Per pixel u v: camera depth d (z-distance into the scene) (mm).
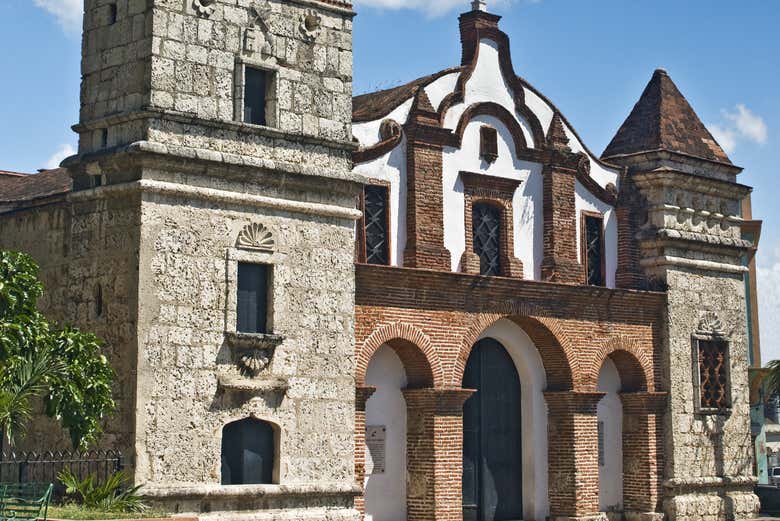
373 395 35906
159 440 29141
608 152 44188
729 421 43750
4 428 27391
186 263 30016
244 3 31672
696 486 42125
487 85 39031
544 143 40094
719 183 44094
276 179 31578
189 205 30203
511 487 39250
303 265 31984
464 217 37812
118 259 29922
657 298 42062
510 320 38906
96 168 30500
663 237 42000
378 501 35750
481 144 38562
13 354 27125
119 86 30672
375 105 37938
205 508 29688
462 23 39312
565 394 39250
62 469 30375
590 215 41312
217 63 31031
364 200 35594
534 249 39656
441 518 35719
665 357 42094
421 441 36125
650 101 44562
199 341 30000
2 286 27500
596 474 39656
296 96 32375
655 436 41594
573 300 39719
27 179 39094
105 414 29250
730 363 44125
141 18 30422
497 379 39344
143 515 27406
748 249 45156
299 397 31516
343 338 32531
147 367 29172
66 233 31469
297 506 31281
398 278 35188
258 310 31297
